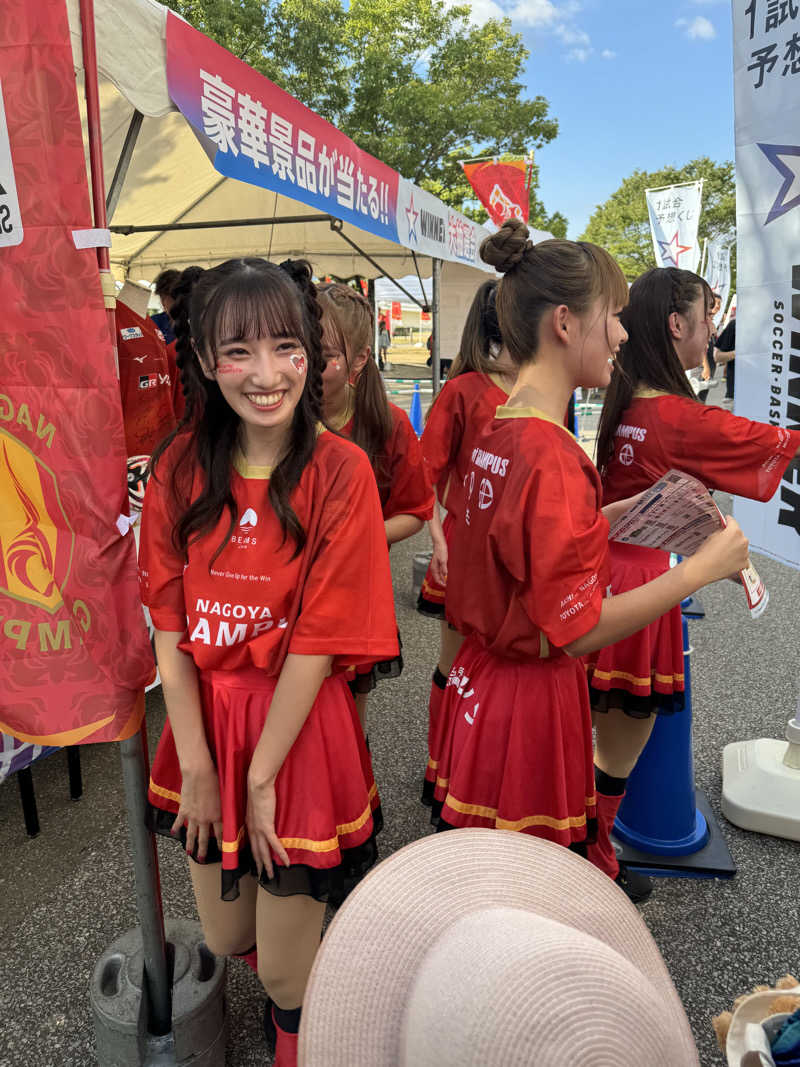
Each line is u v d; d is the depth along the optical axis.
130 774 1.40
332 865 1.27
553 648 1.37
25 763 2.32
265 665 1.22
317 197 2.82
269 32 14.53
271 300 1.08
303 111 2.65
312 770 1.27
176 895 2.16
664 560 1.98
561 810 1.44
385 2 16.42
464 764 1.47
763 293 2.22
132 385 2.50
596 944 0.59
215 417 1.21
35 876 2.24
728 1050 0.82
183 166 4.04
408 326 29.14
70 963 1.91
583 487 1.27
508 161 7.33
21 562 1.33
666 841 2.30
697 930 2.03
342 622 1.20
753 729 3.08
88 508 1.29
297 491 1.18
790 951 1.96
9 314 1.24
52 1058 1.64
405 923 0.73
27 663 1.36
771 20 2.09
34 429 1.28
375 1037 0.68
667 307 1.84
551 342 1.35
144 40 1.72
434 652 3.87
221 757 1.28
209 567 1.22
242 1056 1.64
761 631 4.20
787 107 2.09
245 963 1.91
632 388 1.93
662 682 1.96
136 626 1.34
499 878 0.78
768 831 2.44
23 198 1.19
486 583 1.40
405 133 17.05
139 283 3.21
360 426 2.17
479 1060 0.50
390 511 2.36
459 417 2.49
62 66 1.14
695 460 1.81
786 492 2.24
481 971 0.55
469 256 5.66
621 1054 0.50
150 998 1.49
